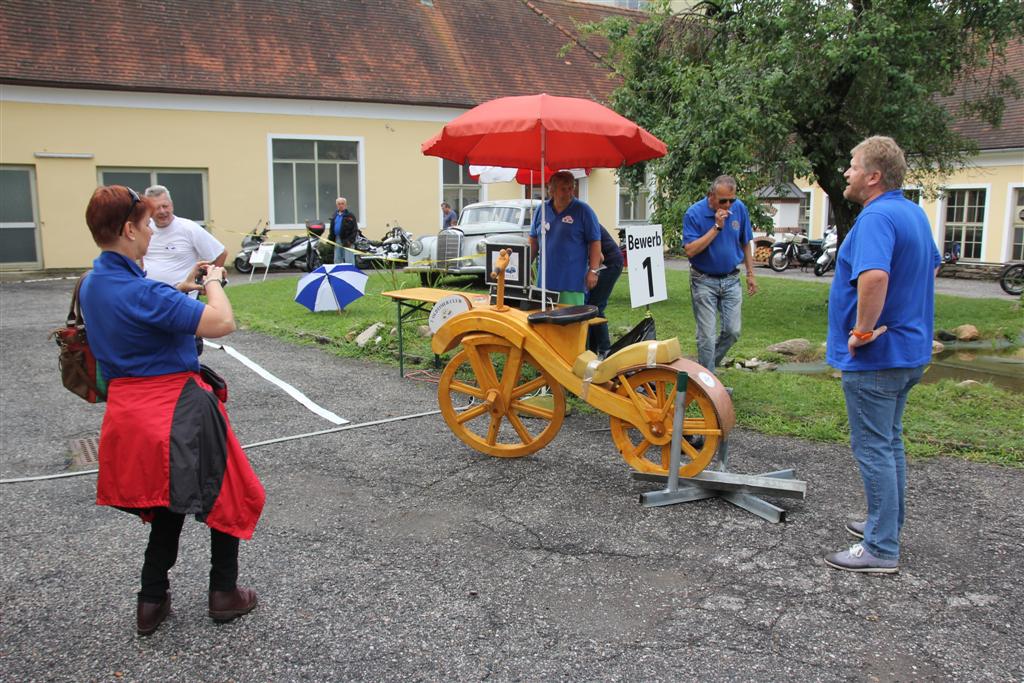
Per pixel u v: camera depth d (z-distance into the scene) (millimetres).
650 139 5254
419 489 4695
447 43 23828
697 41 12086
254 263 16750
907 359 3381
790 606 3297
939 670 2838
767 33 10766
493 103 5277
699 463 4473
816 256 21000
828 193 12375
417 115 22031
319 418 6297
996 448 5145
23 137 17625
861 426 3506
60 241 18312
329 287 10789
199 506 2906
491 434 5234
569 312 4918
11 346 9430
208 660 2965
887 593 3391
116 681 2840
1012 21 10641
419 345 8742
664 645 3025
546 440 5098
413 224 22484
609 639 3074
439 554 3826
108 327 2859
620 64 13070
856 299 3443
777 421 5840
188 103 19156
